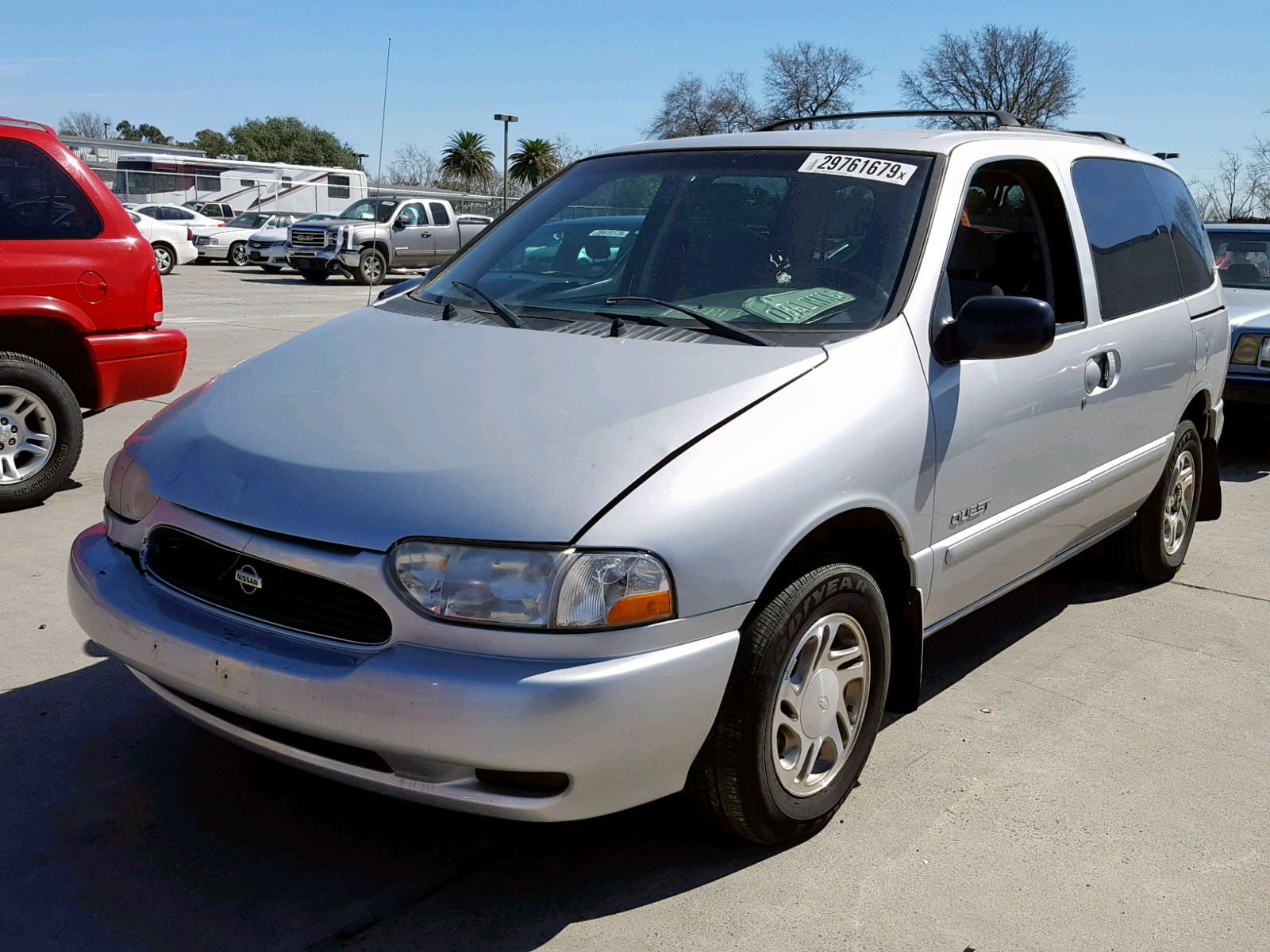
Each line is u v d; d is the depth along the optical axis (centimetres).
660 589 238
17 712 352
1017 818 311
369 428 268
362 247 2378
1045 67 5278
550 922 260
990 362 333
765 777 271
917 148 353
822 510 269
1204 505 544
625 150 409
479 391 278
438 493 242
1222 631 462
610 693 232
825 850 292
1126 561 504
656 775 249
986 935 261
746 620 264
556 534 234
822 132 378
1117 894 278
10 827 290
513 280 359
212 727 269
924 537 312
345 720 235
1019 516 356
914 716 373
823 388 283
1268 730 372
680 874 280
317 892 269
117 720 349
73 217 569
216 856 281
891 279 318
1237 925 267
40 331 575
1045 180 389
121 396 594
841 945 255
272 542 249
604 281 347
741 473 255
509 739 227
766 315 312
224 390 310
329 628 247
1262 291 870
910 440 297
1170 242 478
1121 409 413
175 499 269
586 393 273
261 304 1841
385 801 309
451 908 264
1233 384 793
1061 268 391
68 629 418
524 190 6297
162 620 262
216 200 3606
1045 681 407
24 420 566
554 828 298
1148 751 354
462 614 232
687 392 271
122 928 253
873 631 299
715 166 369
